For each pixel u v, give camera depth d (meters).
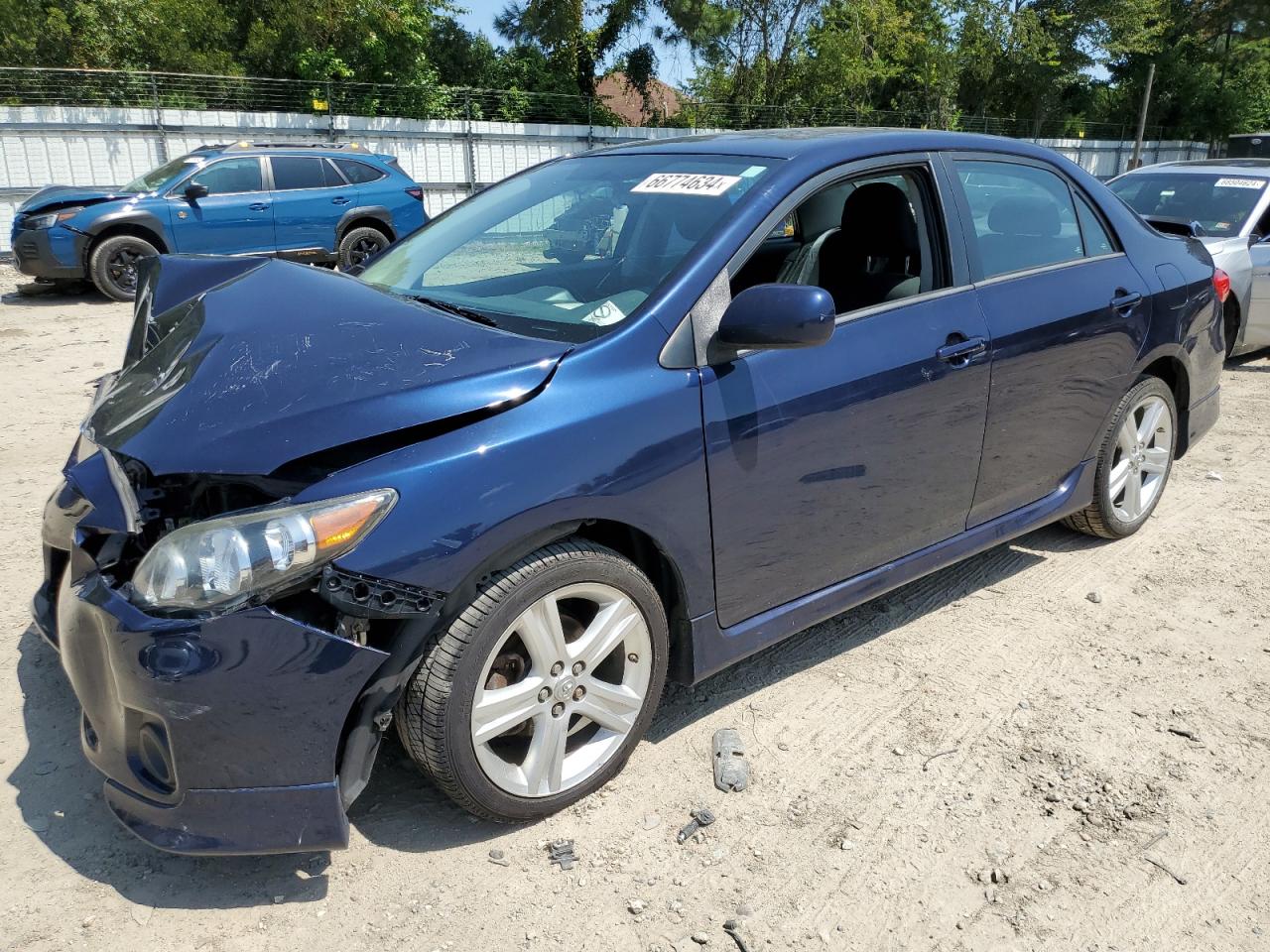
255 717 2.14
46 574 2.90
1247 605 3.85
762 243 2.88
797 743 2.97
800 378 2.85
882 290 3.25
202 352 2.54
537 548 2.43
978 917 2.31
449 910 2.31
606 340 2.59
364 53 23.59
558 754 2.57
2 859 2.45
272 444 2.23
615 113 28.92
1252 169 7.81
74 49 21.55
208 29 23.66
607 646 2.58
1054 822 2.62
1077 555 4.33
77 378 7.56
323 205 12.73
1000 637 3.62
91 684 2.28
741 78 29.67
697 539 2.69
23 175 17.00
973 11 32.69
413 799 2.69
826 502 2.99
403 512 2.20
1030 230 3.71
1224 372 7.71
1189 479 5.31
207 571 2.08
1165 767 2.85
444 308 2.95
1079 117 38.81
